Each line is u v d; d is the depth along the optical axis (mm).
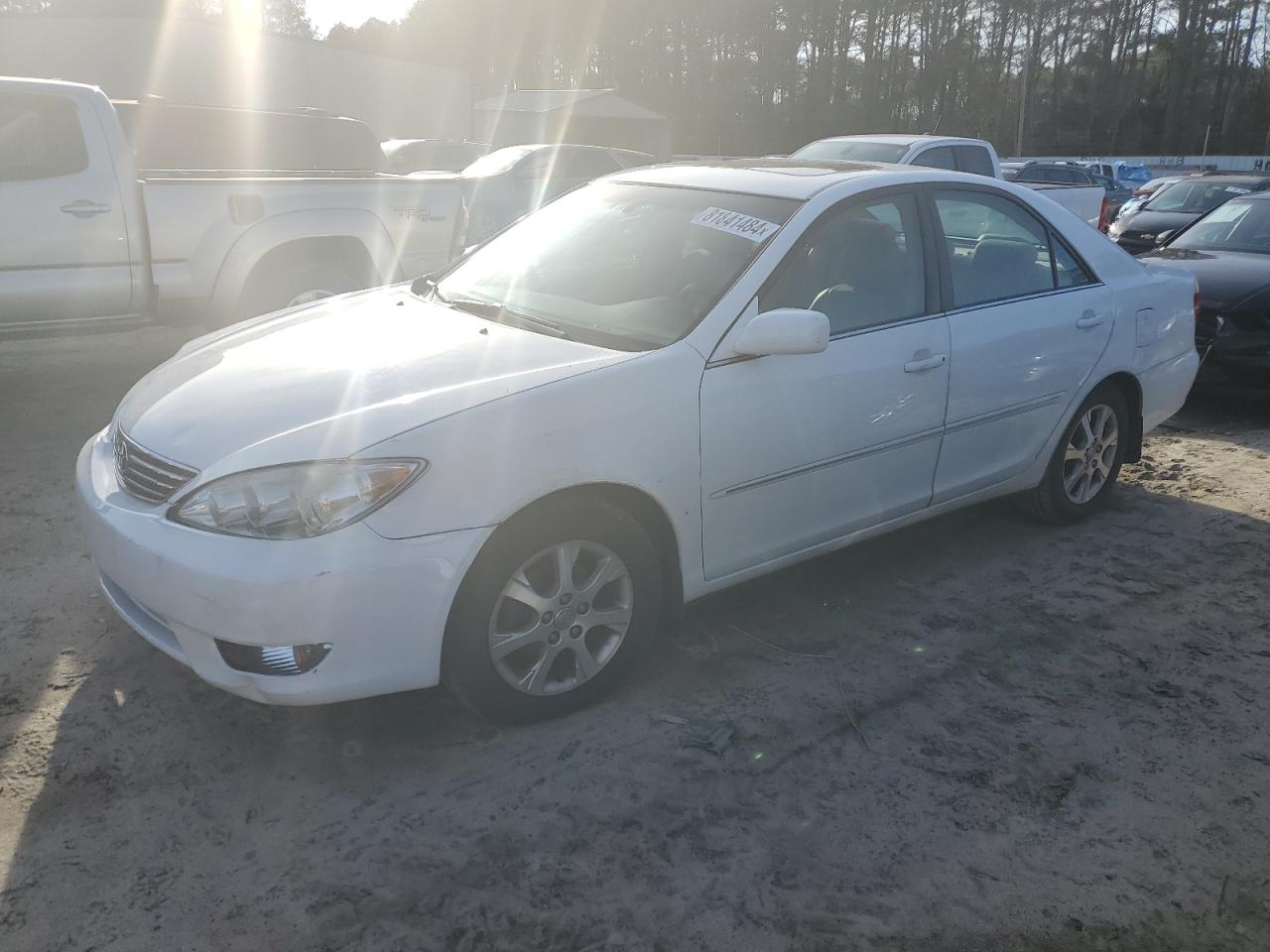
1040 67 67312
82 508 3137
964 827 2793
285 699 2752
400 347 3389
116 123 6504
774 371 3430
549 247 4133
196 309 6969
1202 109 66000
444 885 2529
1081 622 3969
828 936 2412
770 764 3031
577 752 3053
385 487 2727
